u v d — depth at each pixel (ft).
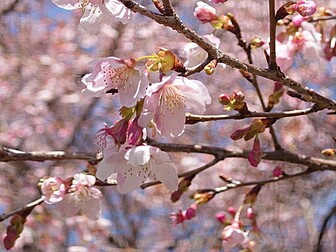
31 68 29.32
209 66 5.87
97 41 30.35
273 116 7.03
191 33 5.64
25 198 26.53
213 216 30.14
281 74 6.28
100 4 5.79
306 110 7.01
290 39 9.30
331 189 27.71
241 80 28.58
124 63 5.77
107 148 6.06
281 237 29.04
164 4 5.49
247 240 9.86
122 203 30.96
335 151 9.58
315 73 27.68
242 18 29.94
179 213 10.44
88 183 8.14
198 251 30.27
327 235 28.25
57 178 8.27
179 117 5.88
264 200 29.04
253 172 28.91
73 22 30.83
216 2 6.09
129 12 5.84
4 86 29.19
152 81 6.75
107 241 27.76
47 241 25.04
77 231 25.88
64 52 29.94
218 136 29.55
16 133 28.37
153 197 30.99
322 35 9.74
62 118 29.19
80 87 29.45
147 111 5.73
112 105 29.60
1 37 29.37
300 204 27.89
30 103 29.12
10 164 26.78
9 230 8.36
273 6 6.13
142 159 5.81
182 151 9.28
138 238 31.55
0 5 29.09
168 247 31.68
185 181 9.56
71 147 28.04
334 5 26.14
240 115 6.98
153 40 30.27
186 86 5.84
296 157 9.74
